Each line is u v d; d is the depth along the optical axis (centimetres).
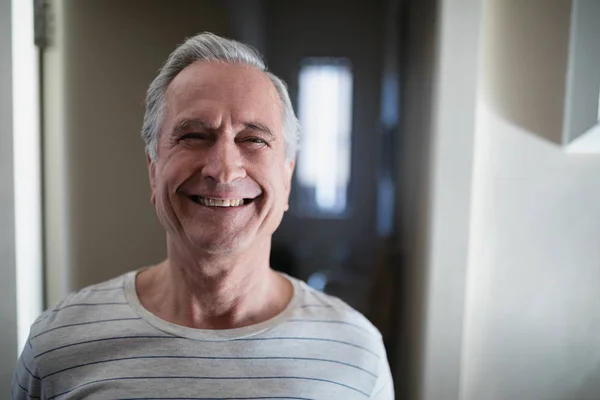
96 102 147
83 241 144
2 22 114
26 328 122
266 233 88
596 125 108
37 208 130
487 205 117
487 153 117
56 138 132
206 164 81
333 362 88
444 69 115
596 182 114
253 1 421
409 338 179
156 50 171
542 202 116
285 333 88
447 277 118
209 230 81
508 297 119
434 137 128
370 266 424
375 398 90
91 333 87
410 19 255
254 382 83
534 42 113
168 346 85
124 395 81
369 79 477
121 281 97
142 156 167
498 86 115
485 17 115
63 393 84
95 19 146
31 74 123
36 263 129
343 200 487
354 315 98
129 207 163
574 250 116
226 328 89
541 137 115
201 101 82
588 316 117
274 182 85
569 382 118
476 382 121
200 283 86
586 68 108
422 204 158
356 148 482
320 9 478
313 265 429
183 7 185
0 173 116
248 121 83
